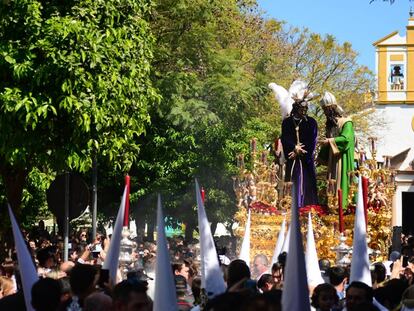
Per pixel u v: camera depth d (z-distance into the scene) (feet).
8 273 67.21
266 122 178.09
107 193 161.27
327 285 47.57
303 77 223.10
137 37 99.91
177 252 99.81
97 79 93.86
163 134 154.20
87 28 93.30
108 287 45.73
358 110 231.91
